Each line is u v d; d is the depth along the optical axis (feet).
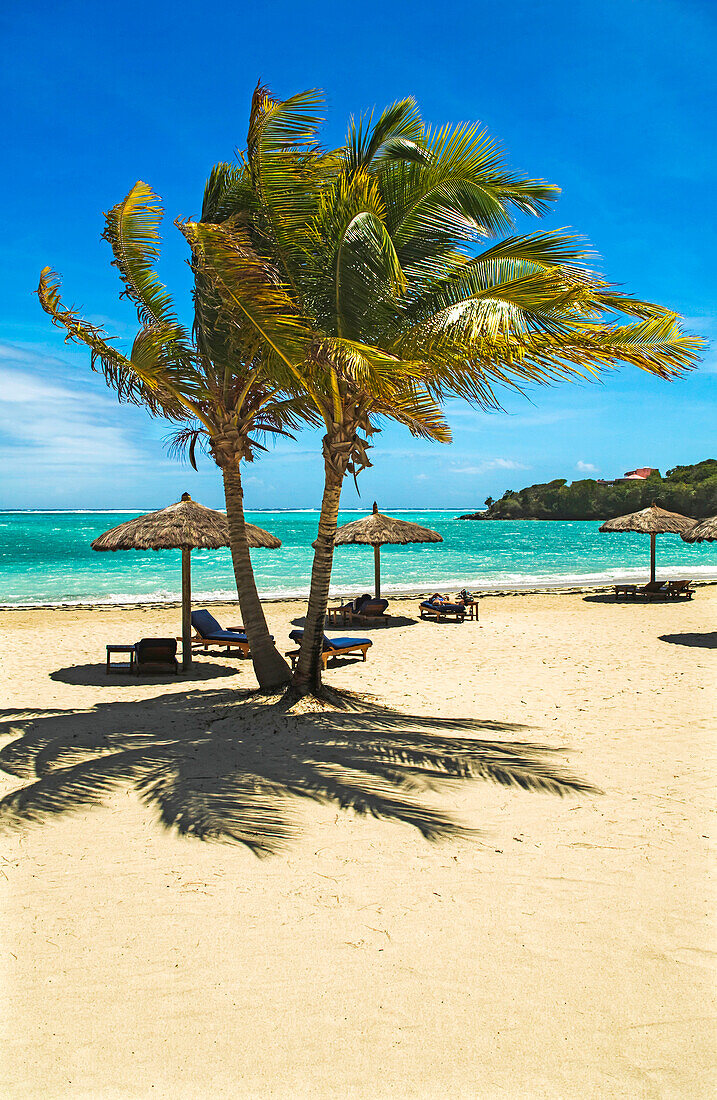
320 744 20.81
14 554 153.79
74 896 12.35
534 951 10.76
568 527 382.83
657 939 11.12
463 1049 8.77
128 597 76.64
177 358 24.97
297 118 20.79
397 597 71.41
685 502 344.28
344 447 24.58
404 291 21.02
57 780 17.85
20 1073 8.36
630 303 17.94
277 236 22.62
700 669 35.06
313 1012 9.42
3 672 34.91
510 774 18.51
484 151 22.16
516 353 18.30
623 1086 8.20
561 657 38.93
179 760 19.33
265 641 28.09
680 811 16.26
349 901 12.21
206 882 12.85
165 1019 9.28
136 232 23.66
